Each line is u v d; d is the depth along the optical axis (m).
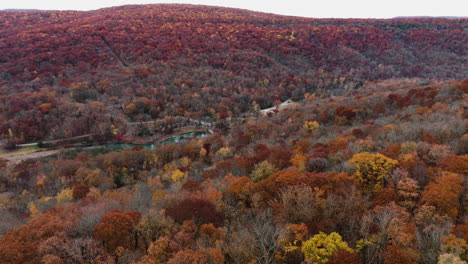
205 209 38.91
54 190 76.94
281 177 44.66
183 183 61.41
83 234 35.75
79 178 82.50
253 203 42.84
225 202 43.91
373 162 41.81
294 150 68.88
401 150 49.84
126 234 34.88
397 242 27.67
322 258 26.84
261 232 30.91
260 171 54.69
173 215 38.19
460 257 24.20
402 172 39.38
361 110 100.38
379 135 64.25
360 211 34.31
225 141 107.56
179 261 27.39
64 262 30.12
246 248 30.22
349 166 44.03
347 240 31.16
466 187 34.75
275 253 29.58
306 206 35.03
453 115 66.94
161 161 99.00
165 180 80.56
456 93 88.94
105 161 94.69
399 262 25.03
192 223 35.56
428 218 30.75
